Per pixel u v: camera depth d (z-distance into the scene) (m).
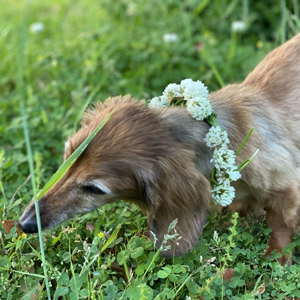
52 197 0.59
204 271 0.59
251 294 0.57
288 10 1.15
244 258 0.65
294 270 0.60
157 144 0.57
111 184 0.57
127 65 1.11
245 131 0.63
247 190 0.65
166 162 0.57
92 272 0.60
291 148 0.65
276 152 0.64
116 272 0.60
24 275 0.59
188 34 1.19
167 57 1.11
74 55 1.12
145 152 0.57
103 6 1.41
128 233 0.66
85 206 0.60
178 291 0.57
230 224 0.70
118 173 0.57
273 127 0.65
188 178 0.57
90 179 0.57
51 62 1.10
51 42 1.23
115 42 1.17
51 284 0.61
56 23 1.39
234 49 1.14
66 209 0.59
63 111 0.94
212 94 0.67
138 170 0.57
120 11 1.36
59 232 0.66
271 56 0.72
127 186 0.58
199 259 0.61
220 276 0.59
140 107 0.60
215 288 0.59
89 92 1.02
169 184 0.57
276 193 0.65
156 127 0.58
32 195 0.74
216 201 0.60
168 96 0.63
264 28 1.28
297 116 0.66
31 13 1.48
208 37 1.20
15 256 0.63
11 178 0.81
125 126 0.58
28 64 1.14
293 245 0.64
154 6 1.37
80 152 0.56
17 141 0.87
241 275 0.60
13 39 1.24
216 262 0.63
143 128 0.58
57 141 0.88
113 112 0.59
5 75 1.14
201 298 0.58
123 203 0.72
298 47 0.70
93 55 1.05
